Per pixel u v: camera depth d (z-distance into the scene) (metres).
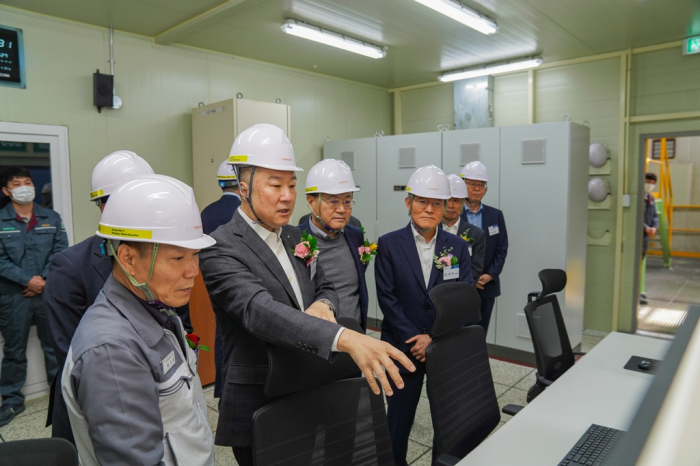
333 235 2.50
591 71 5.13
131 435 0.91
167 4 3.51
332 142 5.73
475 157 4.57
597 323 5.25
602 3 3.66
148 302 1.08
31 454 0.97
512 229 4.38
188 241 1.05
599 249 5.19
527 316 2.38
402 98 6.78
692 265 9.09
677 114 4.66
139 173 1.82
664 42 4.67
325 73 5.84
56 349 1.73
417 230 2.54
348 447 1.37
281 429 1.25
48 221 3.49
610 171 5.05
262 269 1.53
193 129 4.55
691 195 10.22
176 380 1.07
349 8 3.72
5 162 3.46
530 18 3.99
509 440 1.57
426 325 2.42
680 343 0.50
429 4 3.54
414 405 2.36
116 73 4.06
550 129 4.13
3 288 3.26
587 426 1.66
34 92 3.60
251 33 4.26
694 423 0.28
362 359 1.12
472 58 5.21
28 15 3.55
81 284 1.76
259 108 4.27
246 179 1.54
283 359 1.28
